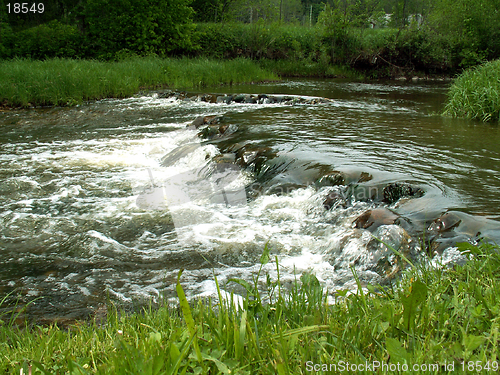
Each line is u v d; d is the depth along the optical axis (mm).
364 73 28703
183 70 19797
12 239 4066
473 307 2029
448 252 3197
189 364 1729
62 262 3600
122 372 1638
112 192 5336
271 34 29703
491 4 27672
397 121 9492
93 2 26203
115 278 3314
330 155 5980
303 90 17906
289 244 3850
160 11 26266
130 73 17453
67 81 13961
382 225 3793
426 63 28172
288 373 1614
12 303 2965
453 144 6957
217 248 3752
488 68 11602
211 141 7480
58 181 5820
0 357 1948
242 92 16500
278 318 2127
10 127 9922
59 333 2213
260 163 5766
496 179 5016
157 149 7469
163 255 3672
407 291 2309
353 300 2236
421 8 31953
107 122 10555
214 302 2836
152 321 2287
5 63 17531
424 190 4605
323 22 30188
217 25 30188
